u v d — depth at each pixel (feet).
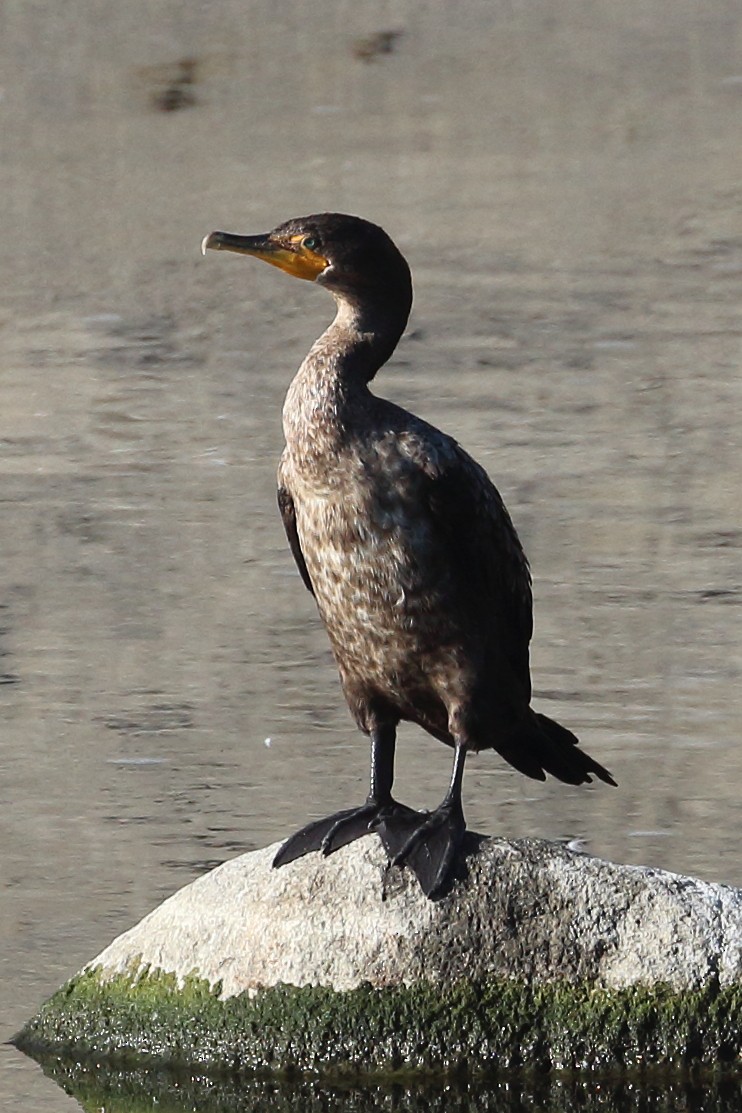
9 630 46.44
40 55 109.70
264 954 29.12
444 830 29.55
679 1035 28.60
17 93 103.81
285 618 47.19
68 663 44.47
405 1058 28.66
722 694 42.91
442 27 116.57
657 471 57.47
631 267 78.74
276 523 53.42
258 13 117.39
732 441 60.03
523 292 75.51
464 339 70.18
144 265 78.89
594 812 37.14
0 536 52.49
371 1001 28.73
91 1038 29.73
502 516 30.86
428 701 30.91
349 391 30.48
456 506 29.91
